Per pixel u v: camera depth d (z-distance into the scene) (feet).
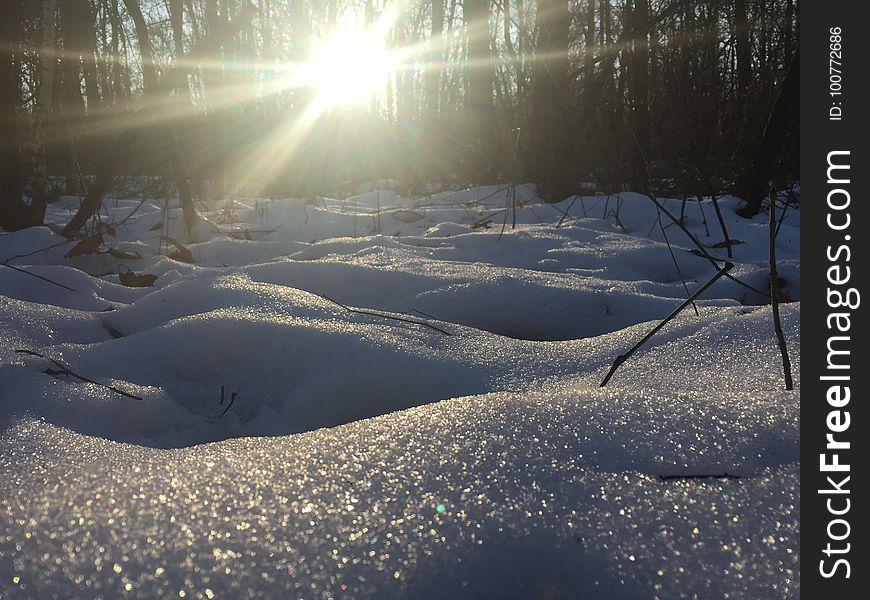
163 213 18.38
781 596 2.44
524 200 24.45
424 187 33.17
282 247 15.65
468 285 10.15
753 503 2.93
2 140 16.72
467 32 30.48
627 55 31.22
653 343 6.38
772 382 4.80
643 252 13.83
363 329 7.14
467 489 3.01
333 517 2.80
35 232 14.83
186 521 2.76
